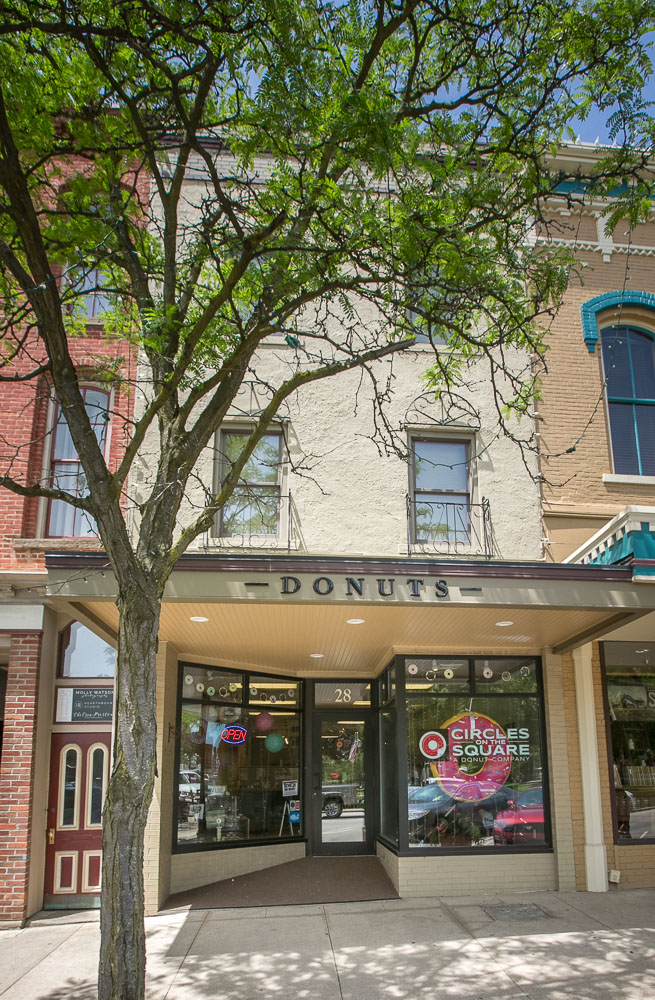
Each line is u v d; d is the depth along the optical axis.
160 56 6.93
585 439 11.47
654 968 6.85
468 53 7.35
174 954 7.53
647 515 8.56
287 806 12.05
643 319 12.27
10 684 9.67
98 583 7.63
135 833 4.65
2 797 9.33
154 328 6.12
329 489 10.82
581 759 10.25
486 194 6.88
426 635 9.83
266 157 11.62
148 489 10.45
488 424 11.33
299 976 6.85
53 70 7.62
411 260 6.76
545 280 7.66
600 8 6.73
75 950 7.96
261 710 11.95
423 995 6.36
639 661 10.85
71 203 8.11
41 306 5.61
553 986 6.48
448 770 10.22
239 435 11.05
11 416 10.83
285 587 7.88
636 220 7.34
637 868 10.01
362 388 11.27
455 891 9.70
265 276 7.68
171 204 7.20
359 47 6.84
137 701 4.91
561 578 8.23
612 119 6.95
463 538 11.01
